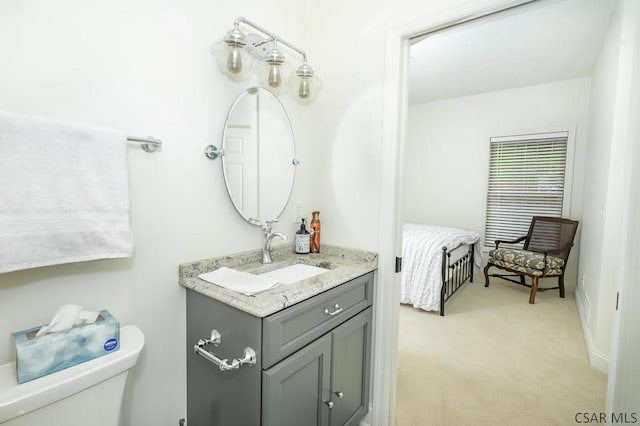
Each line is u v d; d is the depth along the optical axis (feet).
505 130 13.97
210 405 3.97
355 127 5.24
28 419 2.58
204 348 3.94
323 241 5.79
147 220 3.82
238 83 4.75
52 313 3.15
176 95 4.01
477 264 13.94
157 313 3.99
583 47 9.37
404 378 6.81
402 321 9.71
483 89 13.76
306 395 3.84
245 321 3.37
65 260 2.91
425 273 10.09
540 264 11.05
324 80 5.61
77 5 3.18
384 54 4.85
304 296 3.64
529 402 6.03
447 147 15.53
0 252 2.57
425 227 13.70
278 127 5.42
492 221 14.67
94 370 2.89
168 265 4.06
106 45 3.39
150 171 3.81
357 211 5.29
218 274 4.21
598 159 8.84
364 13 5.06
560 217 12.94
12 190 2.63
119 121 3.51
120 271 3.63
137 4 3.61
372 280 5.01
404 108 4.91
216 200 4.57
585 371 7.07
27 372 2.64
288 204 5.74
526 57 10.23
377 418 5.21
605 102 8.22
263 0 5.01
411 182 16.71
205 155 4.38
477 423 5.48
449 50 9.65
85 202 3.01
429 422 5.49
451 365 7.32
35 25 2.94
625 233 3.04
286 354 3.48
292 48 5.04
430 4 4.40
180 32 4.02
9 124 2.60
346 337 4.49
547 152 13.14
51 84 3.05
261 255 5.18
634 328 2.98
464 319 9.85
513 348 8.10
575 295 11.71
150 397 3.99
